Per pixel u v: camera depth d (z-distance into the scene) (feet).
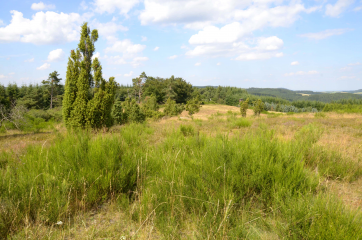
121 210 9.22
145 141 20.74
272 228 7.44
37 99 201.57
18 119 41.37
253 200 9.46
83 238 7.11
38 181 9.68
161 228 7.65
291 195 8.73
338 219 6.72
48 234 7.09
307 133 22.99
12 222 7.29
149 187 10.21
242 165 10.37
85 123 30.76
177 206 8.65
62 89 222.89
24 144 22.74
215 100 374.02
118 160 11.79
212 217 7.60
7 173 9.59
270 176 9.68
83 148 12.88
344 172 12.57
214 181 9.75
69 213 8.38
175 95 299.17
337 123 37.99
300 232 6.86
